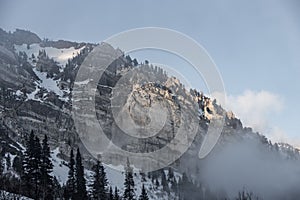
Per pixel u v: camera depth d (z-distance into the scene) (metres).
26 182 109.69
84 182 118.94
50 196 110.00
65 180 152.12
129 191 138.12
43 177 112.12
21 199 101.69
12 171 124.19
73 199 115.75
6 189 106.44
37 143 113.81
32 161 111.56
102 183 128.88
